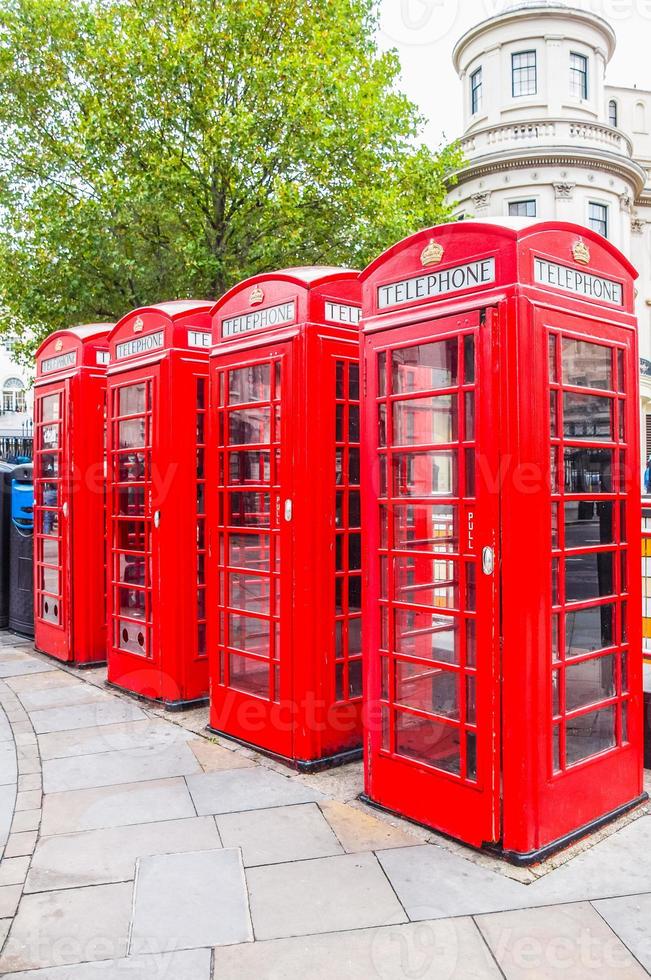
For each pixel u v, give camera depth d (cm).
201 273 1078
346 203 1052
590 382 358
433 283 350
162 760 449
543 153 2017
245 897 294
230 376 485
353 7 1180
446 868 315
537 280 325
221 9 1062
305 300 425
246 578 475
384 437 380
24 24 1125
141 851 334
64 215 1051
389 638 372
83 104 1147
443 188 1254
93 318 1188
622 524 380
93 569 677
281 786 409
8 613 862
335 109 1029
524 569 314
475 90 2195
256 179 1077
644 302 2311
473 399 331
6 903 293
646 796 389
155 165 1048
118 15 1131
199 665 558
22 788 407
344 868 316
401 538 369
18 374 2902
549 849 322
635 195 2223
